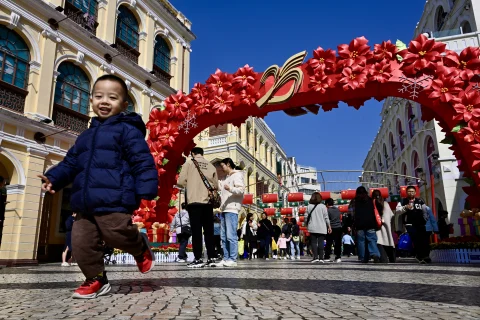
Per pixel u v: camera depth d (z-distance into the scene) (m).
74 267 7.63
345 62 6.48
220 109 7.32
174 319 1.54
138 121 2.54
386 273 4.21
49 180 2.33
